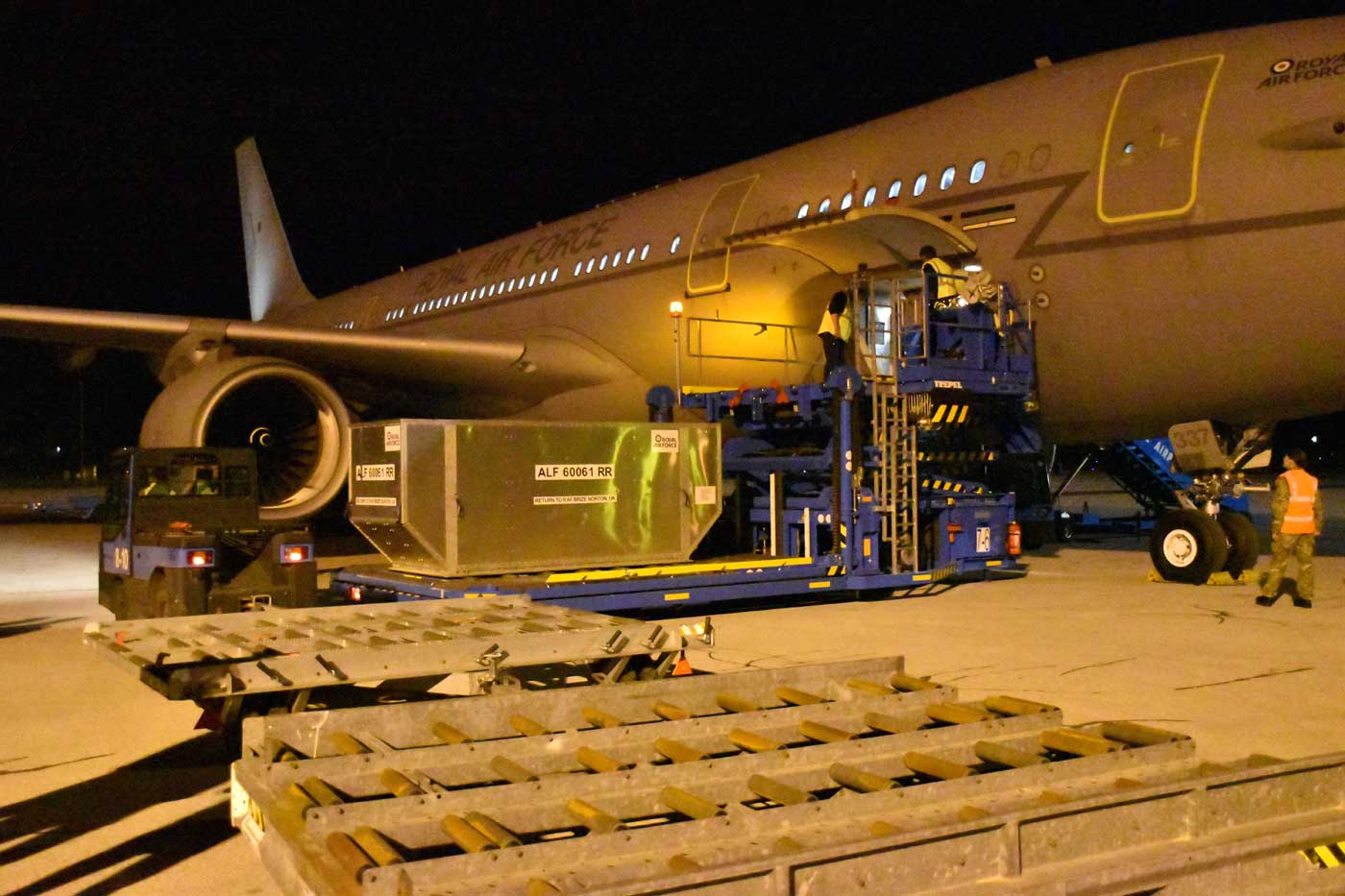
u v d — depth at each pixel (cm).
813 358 1212
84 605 1112
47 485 6062
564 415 1634
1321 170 852
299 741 398
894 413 990
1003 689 636
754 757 357
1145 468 1581
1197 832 313
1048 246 1001
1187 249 916
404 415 1914
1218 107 916
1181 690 632
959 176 1077
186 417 1111
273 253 3106
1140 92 972
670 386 1421
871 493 977
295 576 782
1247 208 885
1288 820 330
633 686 448
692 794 333
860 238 1081
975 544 1075
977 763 391
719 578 905
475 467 845
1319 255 854
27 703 638
